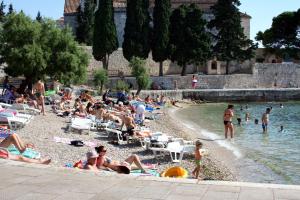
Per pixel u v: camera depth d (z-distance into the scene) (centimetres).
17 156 1048
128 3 6575
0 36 3681
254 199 668
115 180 787
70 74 3809
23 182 766
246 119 3978
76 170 857
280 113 4900
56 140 1941
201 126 3556
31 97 3225
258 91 6938
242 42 7362
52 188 733
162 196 690
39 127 2202
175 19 6856
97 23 6500
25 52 3519
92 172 844
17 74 3625
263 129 3166
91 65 7112
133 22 6544
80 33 7912
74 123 2253
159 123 3347
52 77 3850
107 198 682
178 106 5638
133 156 1329
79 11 7950
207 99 6681
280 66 7700
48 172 838
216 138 2833
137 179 794
